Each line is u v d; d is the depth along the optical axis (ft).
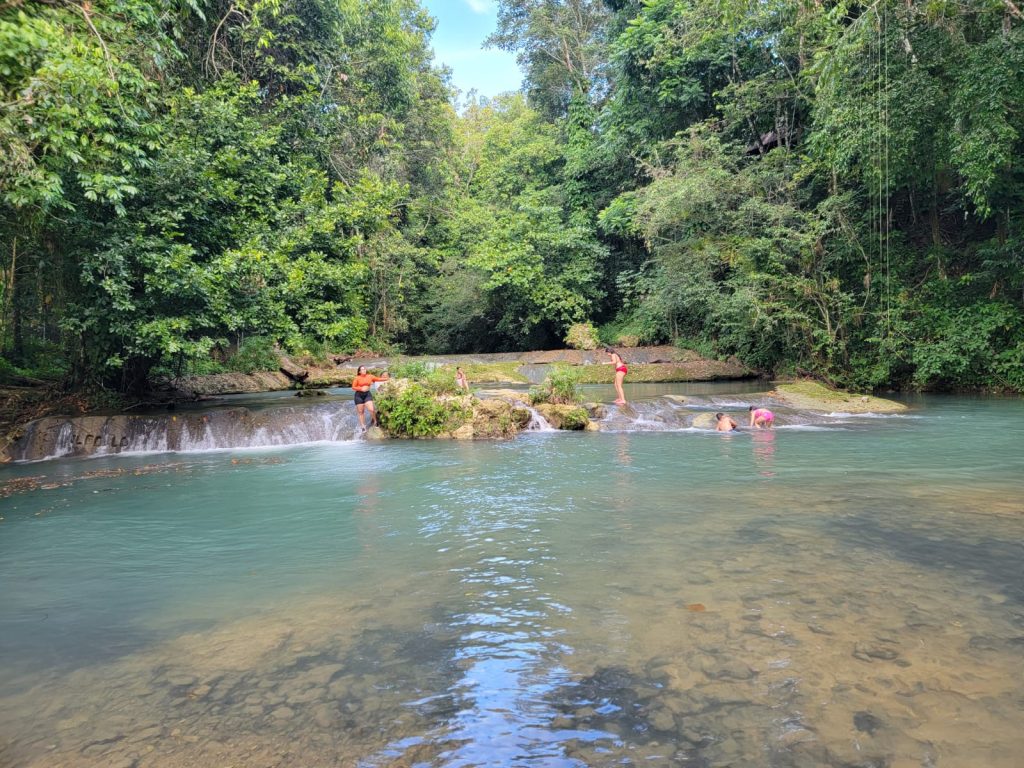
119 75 28.94
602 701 9.08
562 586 13.78
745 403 49.21
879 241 59.72
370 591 13.97
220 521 20.99
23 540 18.95
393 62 85.56
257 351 67.97
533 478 26.43
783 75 67.67
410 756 7.91
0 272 46.78
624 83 82.53
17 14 21.88
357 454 34.83
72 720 9.03
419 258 100.42
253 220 46.98
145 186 38.19
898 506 20.03
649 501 21.68
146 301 37.27
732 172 68.23
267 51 65.87
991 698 8.80
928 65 44.83
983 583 13.24
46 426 37.65
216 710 9.18
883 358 57.88
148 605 13.57
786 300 62.13
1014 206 53.42
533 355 79.20
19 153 22.36
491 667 10.20
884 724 8.25
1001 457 28.81
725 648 10.54
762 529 17.71
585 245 89.51
